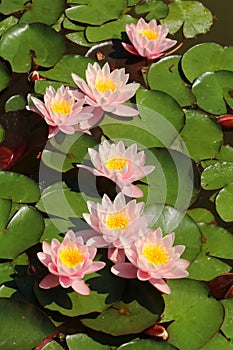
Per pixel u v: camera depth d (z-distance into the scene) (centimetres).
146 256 223
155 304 222
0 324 220
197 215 236
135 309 222
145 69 257
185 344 221
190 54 258
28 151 239
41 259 223
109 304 222
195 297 225
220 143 245
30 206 231
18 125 242
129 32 256
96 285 224
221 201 237
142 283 225
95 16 263
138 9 268
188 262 225
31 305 221
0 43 254
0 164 238
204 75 254
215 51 259
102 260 227
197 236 231
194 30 266
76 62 255
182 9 269
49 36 256
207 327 222
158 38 255
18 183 234
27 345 219
